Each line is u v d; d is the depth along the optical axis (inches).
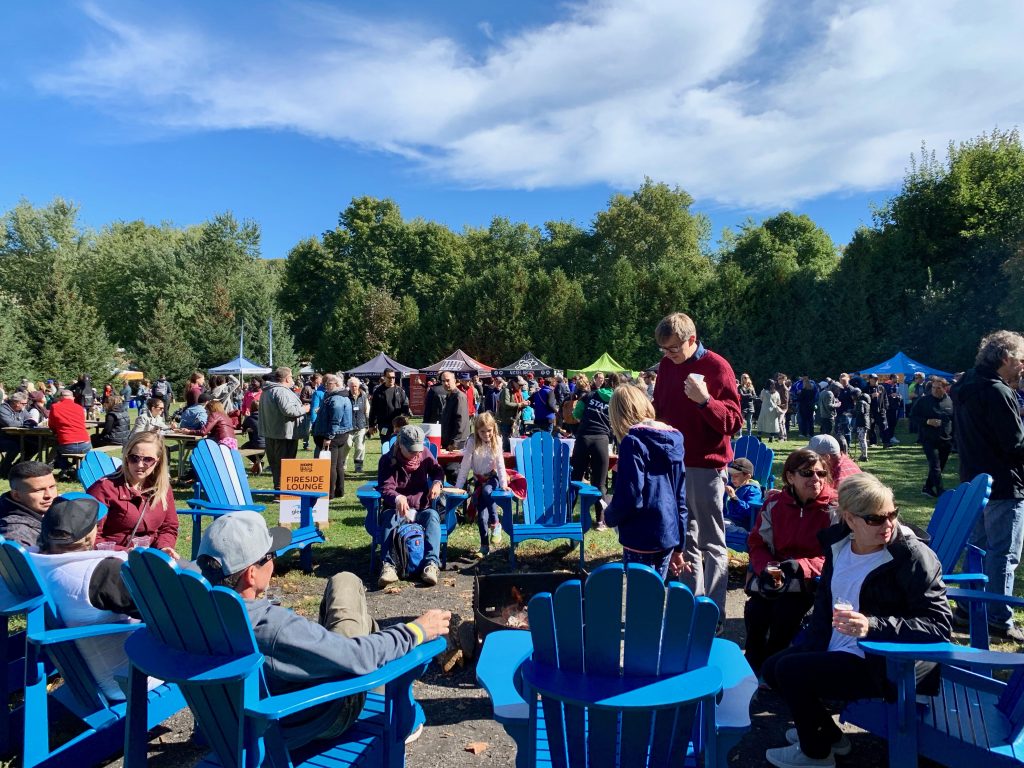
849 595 112.4
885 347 1312.7
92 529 121.9
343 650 89.4
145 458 173.3
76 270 1926.7
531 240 2539.4
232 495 249.1
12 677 140.7
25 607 107.8
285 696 83.8
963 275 1314.0
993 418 169.5
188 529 307.3
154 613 88.2
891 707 104.7
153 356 1685.5
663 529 145.8
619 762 84.7
